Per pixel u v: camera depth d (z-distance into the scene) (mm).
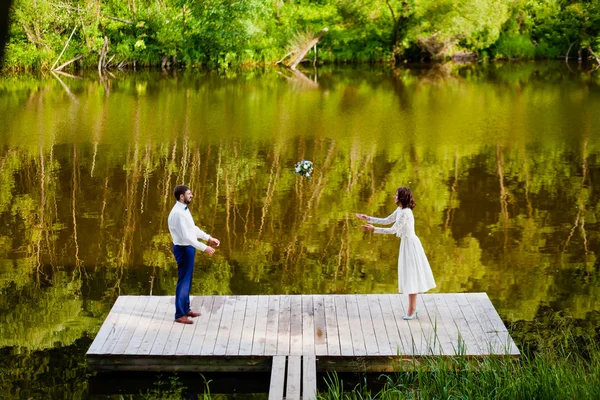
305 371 6758
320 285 9633
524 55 36094
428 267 7656
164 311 8078
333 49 35250
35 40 30656
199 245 7562
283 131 18594
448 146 16859
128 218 12141
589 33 35719
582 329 8250
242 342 7328
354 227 11734
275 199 13109
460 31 34062
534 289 9383
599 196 13062
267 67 33156
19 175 14516
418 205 12719
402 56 35531
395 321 7762
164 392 6977
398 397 6328
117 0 32312
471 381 6352
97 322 8609
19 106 21797
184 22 32906
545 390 6012
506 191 13430
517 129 18547
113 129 18703
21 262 10359
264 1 33094
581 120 19484
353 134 18203
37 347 7961
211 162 15539
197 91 25266
